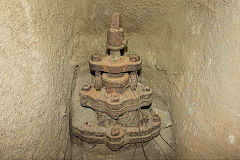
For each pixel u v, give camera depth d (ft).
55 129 6.45
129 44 8.42
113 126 7.55
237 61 4.54
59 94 6.65
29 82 5.12
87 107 8.00
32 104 5.25
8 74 4.50
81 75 8.32
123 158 8.19
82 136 7.61
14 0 4.55
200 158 5.61
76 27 7.43
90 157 8.22
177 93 7.22
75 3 6.95
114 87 6.99
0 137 4.42
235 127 4.71
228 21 4.79
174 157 7.70
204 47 5.68
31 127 5.25
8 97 4.53
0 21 4.27
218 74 5.07
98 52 8.36
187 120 6.40
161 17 7.30
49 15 5.84
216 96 5.12
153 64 8.18
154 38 7.91
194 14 6.09
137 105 7.22
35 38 5.25
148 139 7.68
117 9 7.57
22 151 5.05
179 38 6.91
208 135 5.34
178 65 7.09
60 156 6.88
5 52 4.41
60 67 6.69
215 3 5.20
